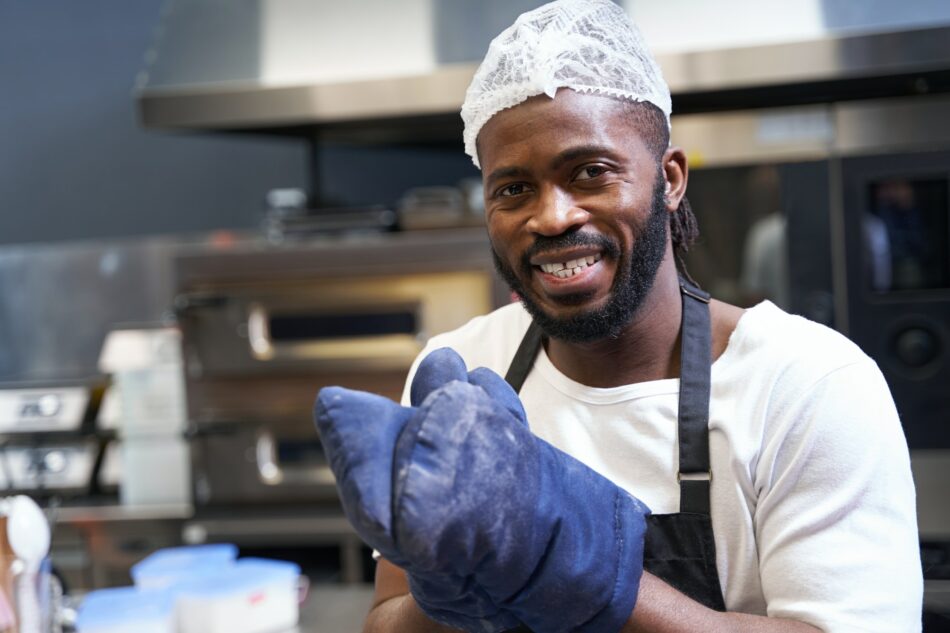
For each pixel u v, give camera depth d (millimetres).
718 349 1025
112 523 2992
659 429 1010
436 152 3680
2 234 3908
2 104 3895
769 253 2643
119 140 3859
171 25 3025
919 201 2557
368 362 2836
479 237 2758
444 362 837
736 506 979
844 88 2812
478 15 2807
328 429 736
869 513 929
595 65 919
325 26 2893
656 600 866
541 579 795
